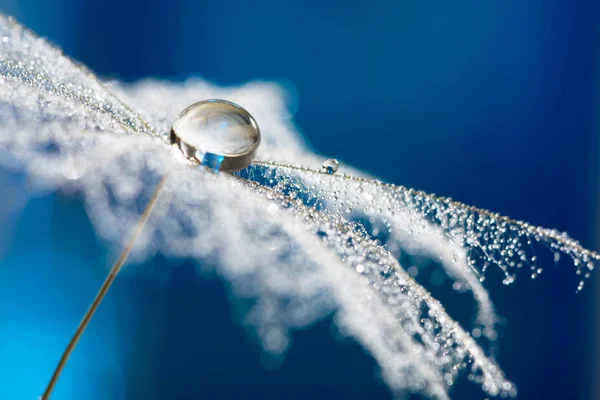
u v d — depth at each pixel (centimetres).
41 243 6
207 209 5
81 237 6
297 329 6
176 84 6
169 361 6
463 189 7
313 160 5
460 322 5
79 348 6
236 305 5
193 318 6
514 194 7
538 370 6
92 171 5
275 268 5
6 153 5
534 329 6
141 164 5
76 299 6
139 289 6
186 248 5
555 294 6
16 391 6
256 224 5
